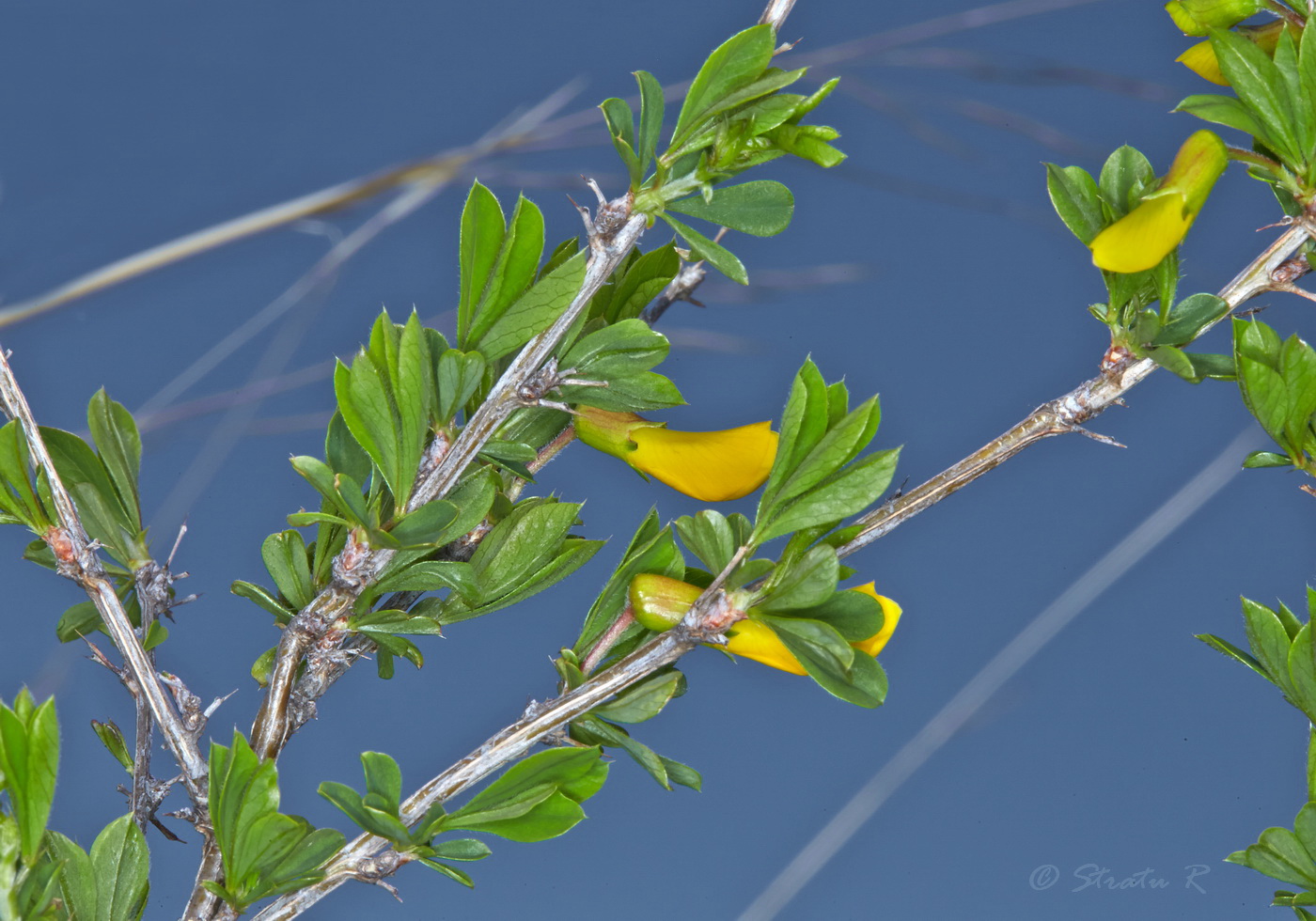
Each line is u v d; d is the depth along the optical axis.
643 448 0.99
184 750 0.98
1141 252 0.96
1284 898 0.98
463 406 0.99
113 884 0.98
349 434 0.99
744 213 0.97
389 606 0.99
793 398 0.97
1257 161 0.97
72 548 0.98
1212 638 0.99
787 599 0.97
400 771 0.97
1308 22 0.97
